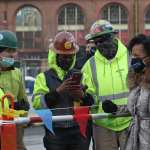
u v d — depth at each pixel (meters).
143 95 5.68
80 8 64.81
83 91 6.34
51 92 6.07
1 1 64.75
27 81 35.19
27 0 64.81
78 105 6.27
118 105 6.54
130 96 5.81
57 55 6.28
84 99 6.35
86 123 5.99
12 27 64.81
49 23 64.88
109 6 64.75
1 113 5.56
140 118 5.72
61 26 65.00
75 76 6.05
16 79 6.80
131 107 5.80
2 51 6.50
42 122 5.76
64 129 6.22
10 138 5.47
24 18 65.12
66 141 6.25
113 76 6.69
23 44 64.88
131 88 5.83
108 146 6.69
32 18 65.06
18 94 6.91
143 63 5.79
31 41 64.88
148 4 64.25
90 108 6.34
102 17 64.88
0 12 64.75
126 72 6.69
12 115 5.51
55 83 6.27
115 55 6.75
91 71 6.76
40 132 14.51
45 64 62.34
